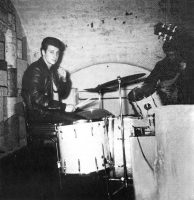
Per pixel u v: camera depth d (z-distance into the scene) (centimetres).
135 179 223
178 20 546
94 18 561
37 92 562
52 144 545
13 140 532
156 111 169
